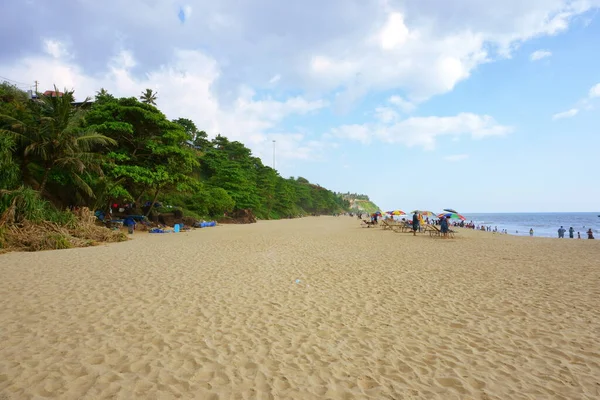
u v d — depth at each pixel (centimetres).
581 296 702
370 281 842
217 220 4212
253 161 6762
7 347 420
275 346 444
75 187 2386
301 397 324
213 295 686
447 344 460
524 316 577
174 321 528
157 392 325
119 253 1279
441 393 337
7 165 1553
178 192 3209
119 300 634
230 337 470
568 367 395
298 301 657
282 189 7731
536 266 1073
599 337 483
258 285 782
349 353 428
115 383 339
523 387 351
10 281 776
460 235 2614
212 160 5100
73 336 459
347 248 1573
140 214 2798
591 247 1692
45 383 336
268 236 2236
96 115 2445
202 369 375
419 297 696
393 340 472
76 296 656
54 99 1948
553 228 6638
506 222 10131
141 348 427
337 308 616
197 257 1204
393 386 349
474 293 729
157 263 1056
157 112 2656
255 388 338
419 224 2808
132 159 2572
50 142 1905
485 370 388
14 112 1917
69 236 1536
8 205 1473
